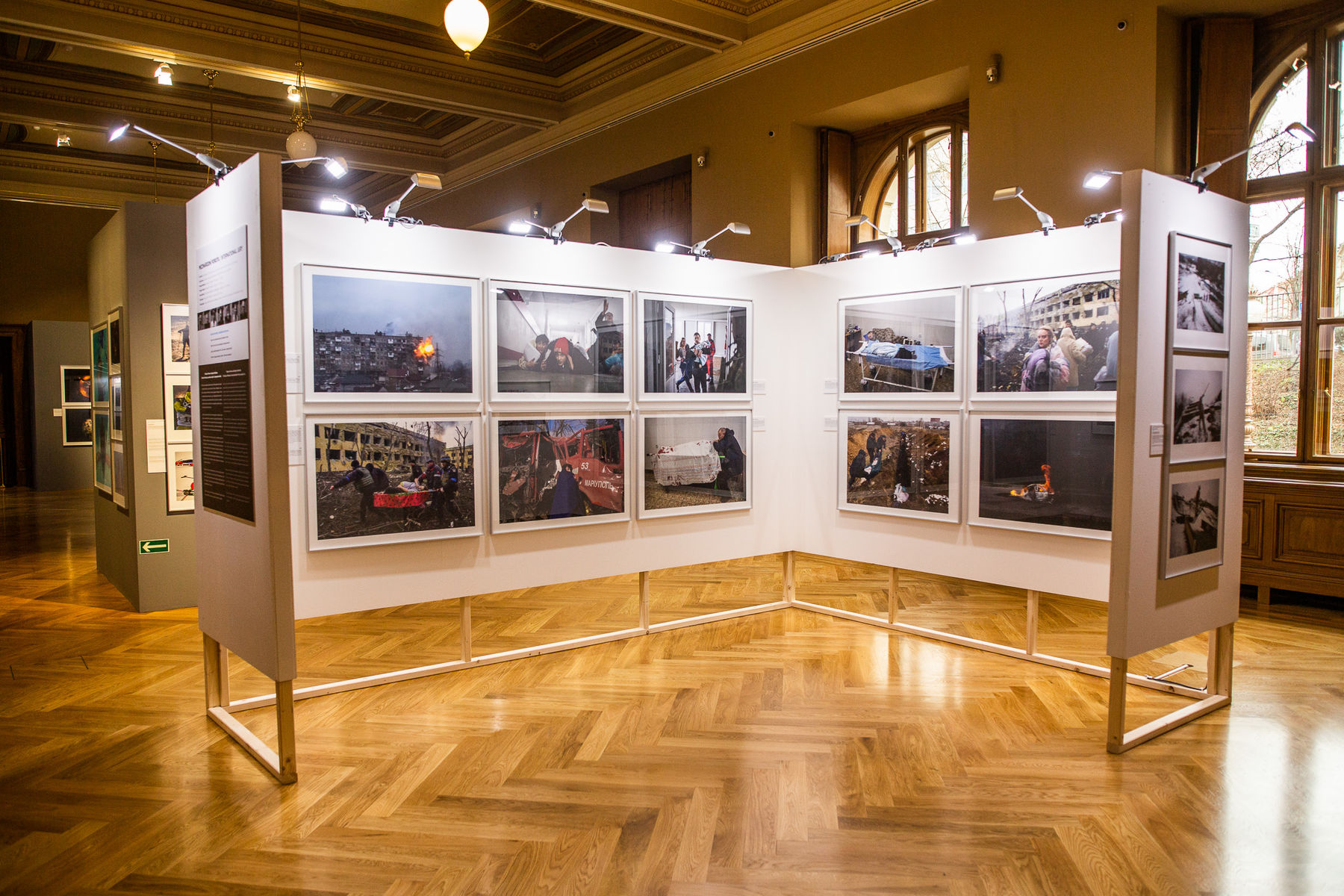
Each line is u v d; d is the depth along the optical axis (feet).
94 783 14.92
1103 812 13.52
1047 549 20.42
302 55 38.45
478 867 12.10
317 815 13.66
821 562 34.73
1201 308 16.51
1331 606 25.75
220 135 50.31
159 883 11.81
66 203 56.29
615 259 22.70
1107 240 19.01
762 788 14.47
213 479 16.92
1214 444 17.10
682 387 24.04
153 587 27.04
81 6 33.53
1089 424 19.48
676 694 19.12
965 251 21.70
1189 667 20.62
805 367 25.89
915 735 16.69
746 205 37.17
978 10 28.55
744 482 25.39
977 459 21.62
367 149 54.29
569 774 15.11
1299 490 24.94
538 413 21.45
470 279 20.29
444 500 20.12
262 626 15.07
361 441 18.98
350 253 18.76
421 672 20.42
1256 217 27.20
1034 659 21.22
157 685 20.17
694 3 33.55
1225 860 12.13
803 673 20.58
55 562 35.32
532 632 24.35
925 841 12.71
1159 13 24.61
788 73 34.88
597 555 22.72
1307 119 25.81
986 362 21.35
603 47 40.16
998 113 28.32
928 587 29.96
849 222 23.50
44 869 12.17
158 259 27.04
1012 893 11.34
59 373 63.93
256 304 14.60
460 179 56.24
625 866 12.09
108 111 46.80
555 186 48.88
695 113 39.37
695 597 28.71
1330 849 12.42
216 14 35.76
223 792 14.52
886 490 23.80
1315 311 26.12
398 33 38.58
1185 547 16.53
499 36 39.24
